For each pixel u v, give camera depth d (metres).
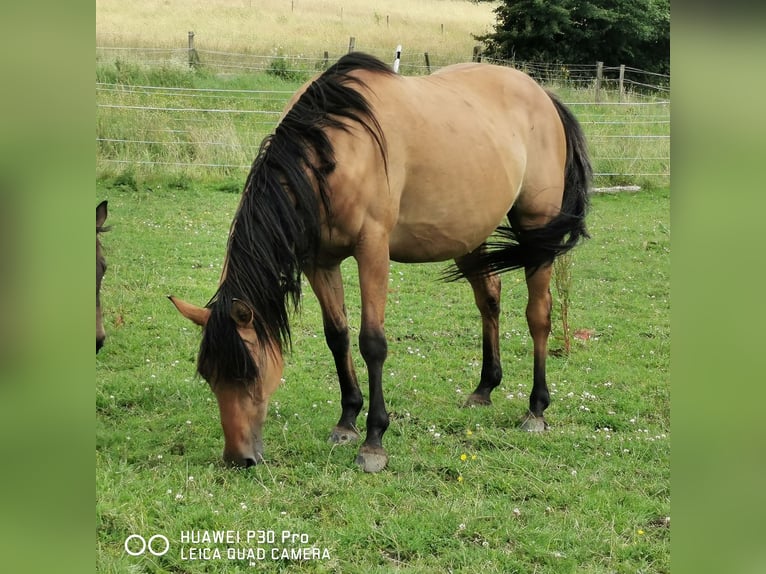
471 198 4.65
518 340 6.75
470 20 32.09
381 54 23.56
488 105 4.97
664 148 13.44
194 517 3.64
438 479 4.18
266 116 14.31
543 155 5.21
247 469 4.05
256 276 3.78
